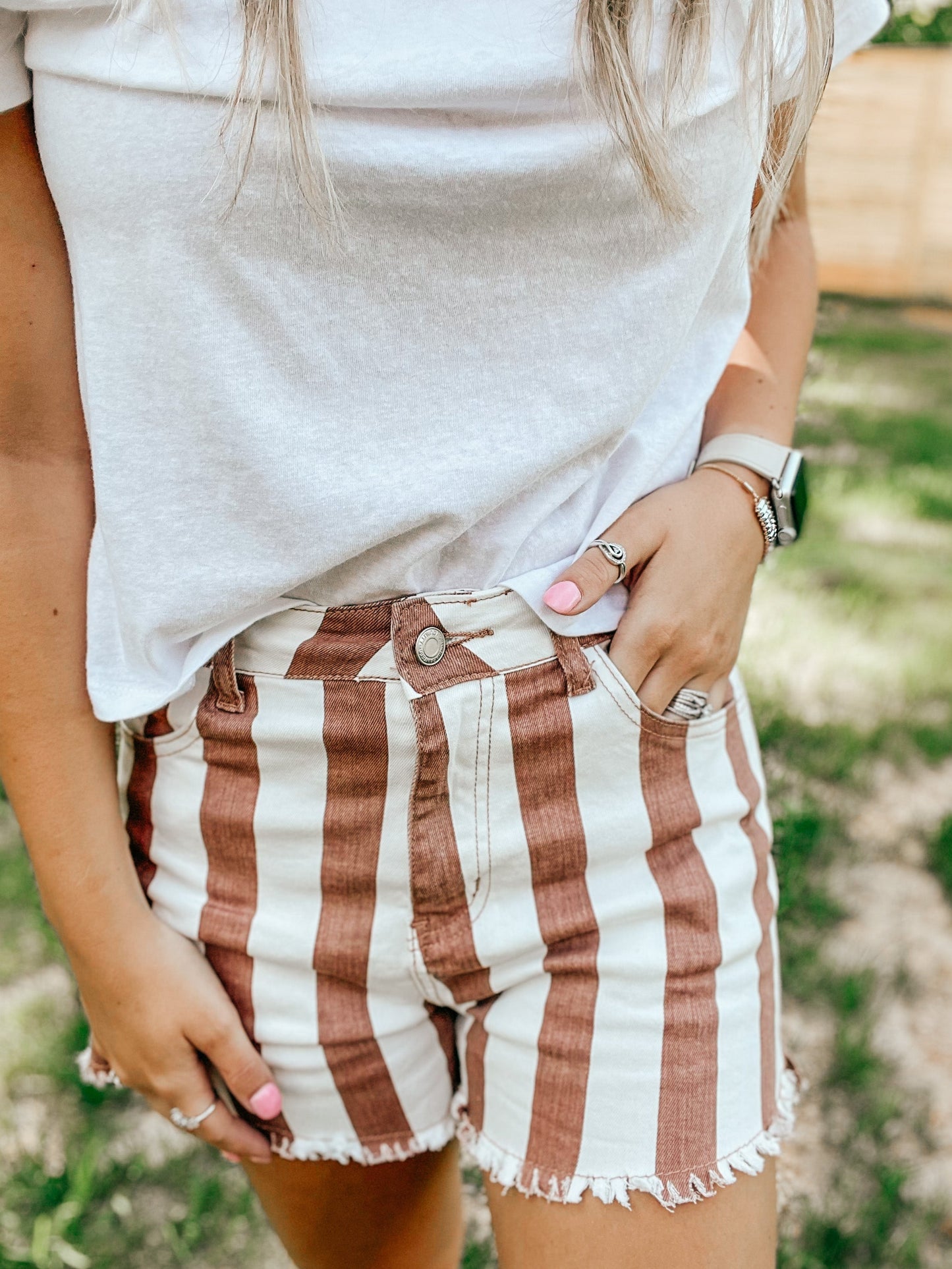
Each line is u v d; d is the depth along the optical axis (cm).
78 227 90
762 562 118
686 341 108
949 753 314
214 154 85
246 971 110
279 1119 115
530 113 89
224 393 91
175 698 106
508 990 108
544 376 96
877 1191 205
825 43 100
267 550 97
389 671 100
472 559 101
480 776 102
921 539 449
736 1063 105
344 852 105
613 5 85
